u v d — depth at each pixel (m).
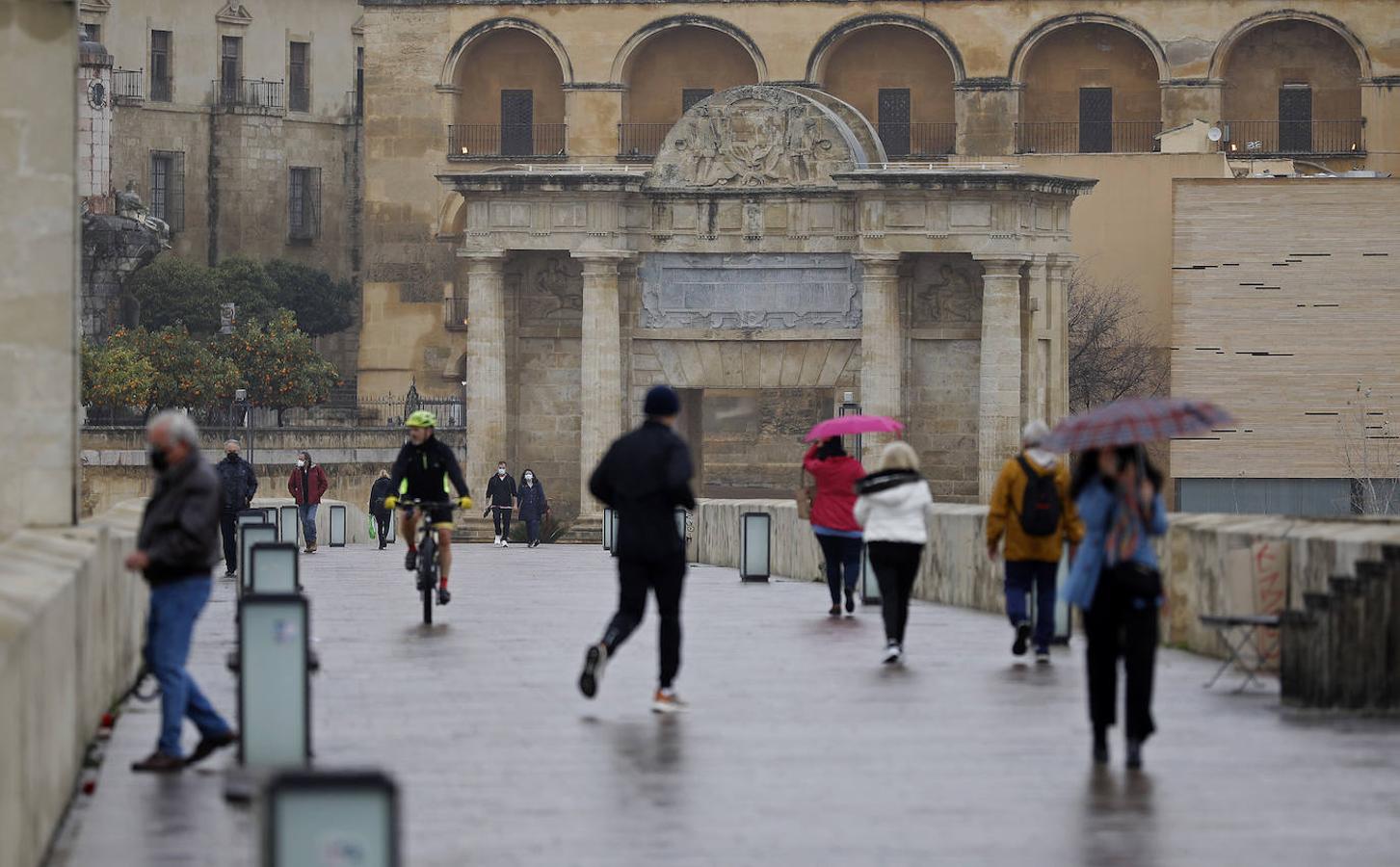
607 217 136.00
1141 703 34.94
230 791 31.27
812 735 38.28
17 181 46.22
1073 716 40.84
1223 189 177.75
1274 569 47.38
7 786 24.73
